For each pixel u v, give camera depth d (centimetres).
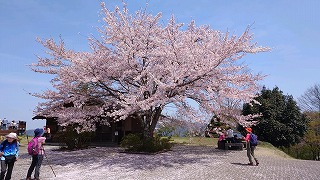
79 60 1452
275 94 2809
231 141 1877
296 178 936
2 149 859
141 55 1489
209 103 1584
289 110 2764
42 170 1148
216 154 1598
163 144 1752
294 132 2766
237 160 1377
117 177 983
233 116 1727
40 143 946
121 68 1514
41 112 1655
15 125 2795
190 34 1507
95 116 1625
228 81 1466
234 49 1316
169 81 1387
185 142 2370
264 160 1407
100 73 1494
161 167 1171
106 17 1526
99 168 1173
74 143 1925
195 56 1331
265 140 2673
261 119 2625
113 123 2334
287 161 1398
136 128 2405
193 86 1444
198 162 1300
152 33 1554
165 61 1492
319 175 993
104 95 1684
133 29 1506
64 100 1636
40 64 1548
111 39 1542
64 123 1560
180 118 1820
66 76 1502
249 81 1534
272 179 920
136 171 1088
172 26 1549
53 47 1500
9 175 870
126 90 1667
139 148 1650
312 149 3147
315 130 3322
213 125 2091
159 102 1288
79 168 1184
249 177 954
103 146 2134
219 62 1325
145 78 1599
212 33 1571
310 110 3753
